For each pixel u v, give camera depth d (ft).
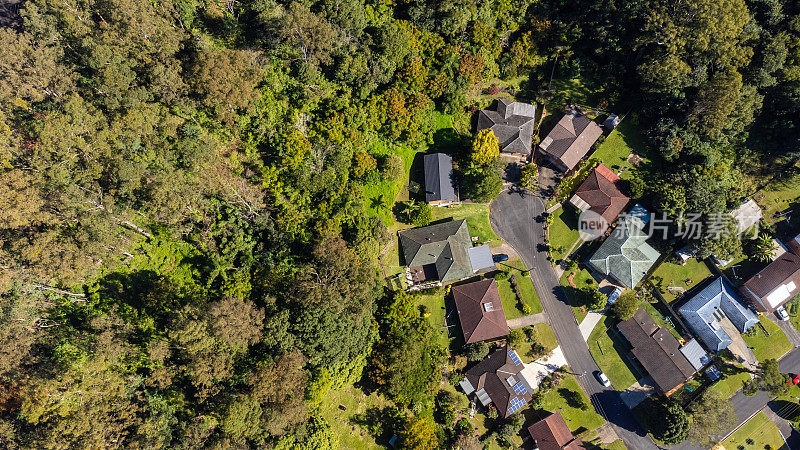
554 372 277.64
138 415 201.98
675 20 285.43
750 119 295.48
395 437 248.52
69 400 183.93
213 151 241.96
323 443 225.97
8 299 202.80
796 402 282.36
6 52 196.44
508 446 262.06
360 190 271.90
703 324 282.77
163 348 197.16
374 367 247.09
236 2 254.27
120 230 224.74
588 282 291.38
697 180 292.61
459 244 277.03
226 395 203.51
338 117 261.44
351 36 259.39
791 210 311.88
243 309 206.90
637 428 272.92
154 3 237.25
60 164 198.59
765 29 297.74
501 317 272.10
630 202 301.02
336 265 226.17
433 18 284.82
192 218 235.61
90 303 225.35
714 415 259.80
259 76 240.12
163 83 217.97
